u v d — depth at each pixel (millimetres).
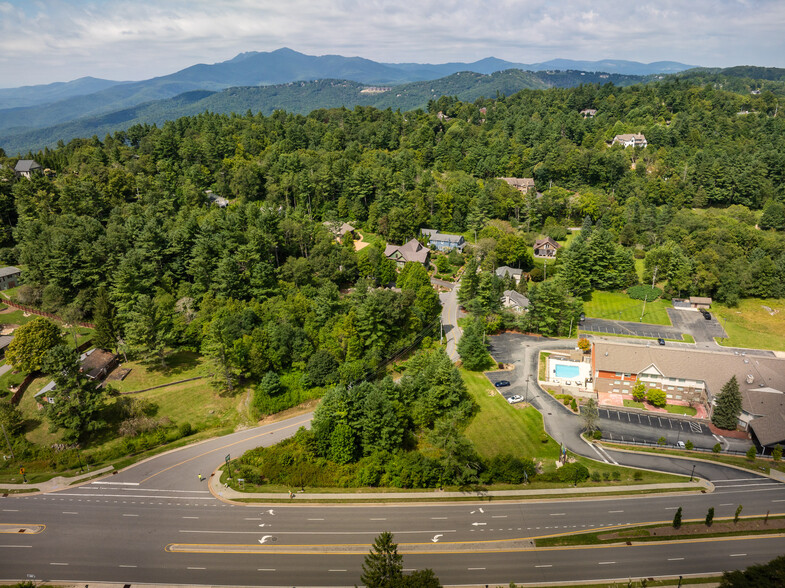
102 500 71312
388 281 143125
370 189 179875
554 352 116312
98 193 148625
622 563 60375
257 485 74500
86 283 116625
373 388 85438
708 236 159125
